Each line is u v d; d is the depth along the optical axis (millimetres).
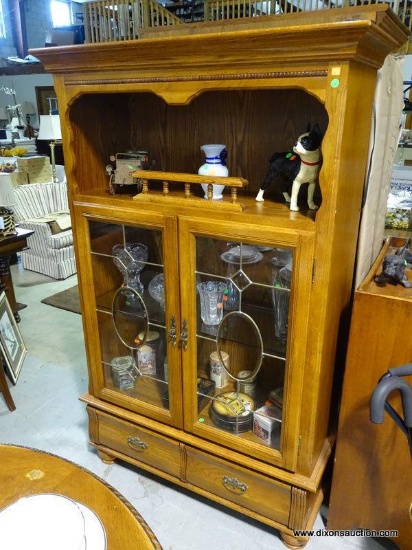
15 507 799
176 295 1410
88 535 814
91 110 1520
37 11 8273
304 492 1359
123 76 1274
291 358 1264
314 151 1146
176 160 1625
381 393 876
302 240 1134
